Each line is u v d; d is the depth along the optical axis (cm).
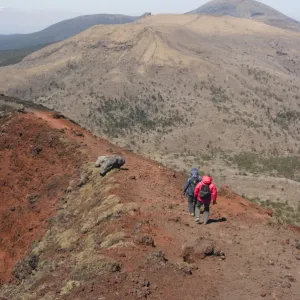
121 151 2920
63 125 3447
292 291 1116
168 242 1361
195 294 1066
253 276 1184
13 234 2236
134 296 1024
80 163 2488
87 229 1622
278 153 10775
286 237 1527
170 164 8688
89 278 1127
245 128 12094
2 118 3366
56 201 2267
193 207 1614
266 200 5862
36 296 1130
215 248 1295
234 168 8925
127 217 1531
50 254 1650
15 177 2705
